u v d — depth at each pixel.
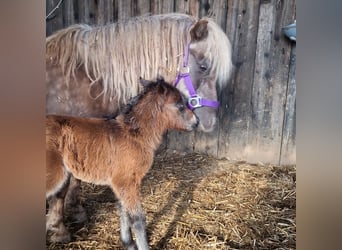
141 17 1.18
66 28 1.16
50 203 1.10
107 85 1.17
